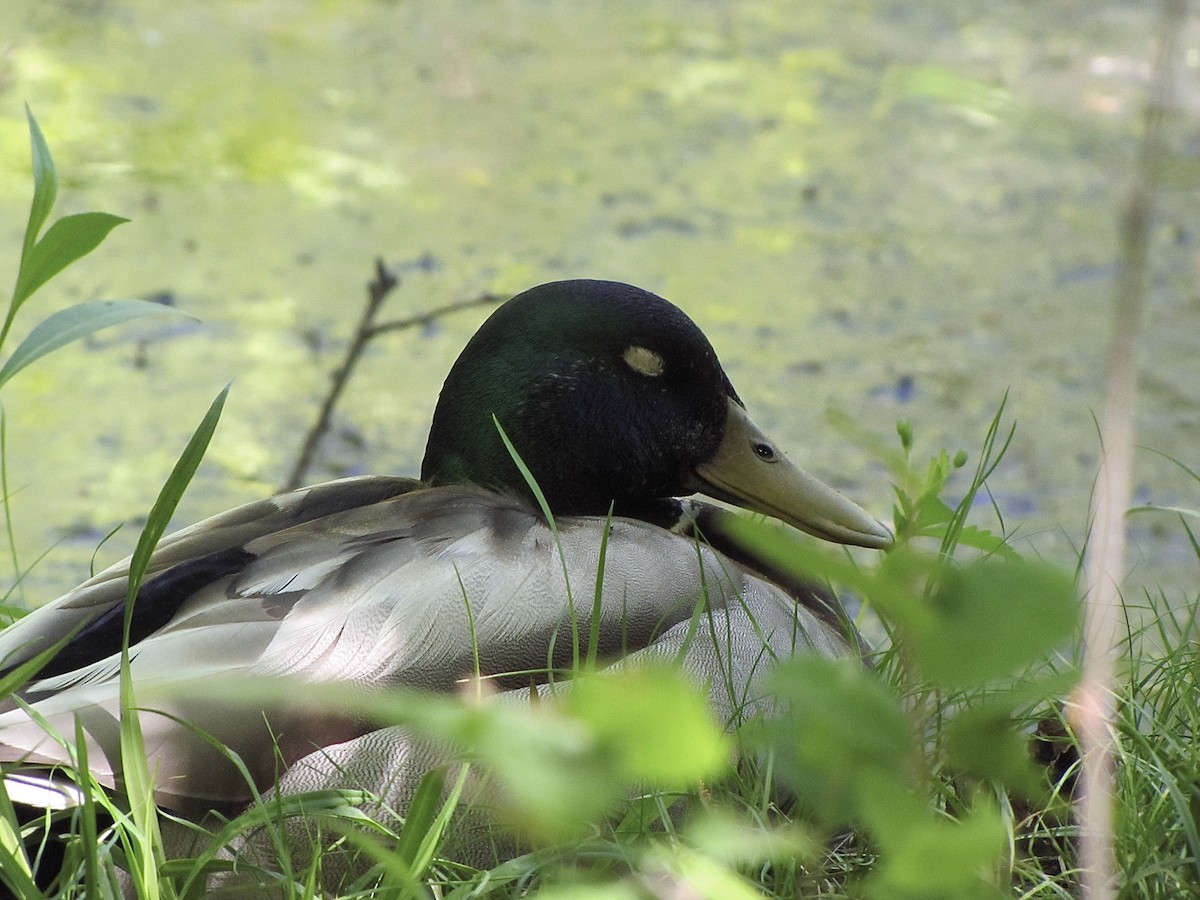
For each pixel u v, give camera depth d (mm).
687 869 2795
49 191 3863
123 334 11062
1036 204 13320
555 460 5641
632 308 5637
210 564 4441
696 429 5773
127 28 15492
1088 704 3924
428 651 4168
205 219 12430
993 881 3820
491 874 3633
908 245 12648
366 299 11555
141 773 3592
